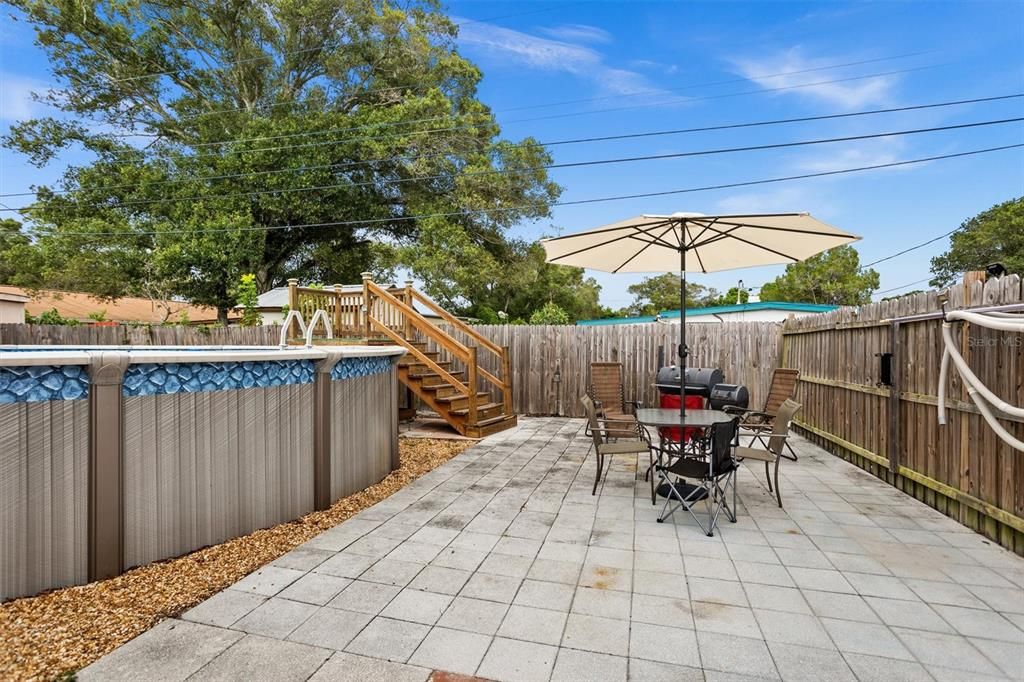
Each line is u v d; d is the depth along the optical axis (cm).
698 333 906
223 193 2119
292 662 217
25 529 255
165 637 234
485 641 234
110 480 280
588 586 288
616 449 464
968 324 371
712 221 427
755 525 387
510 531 374
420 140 2189
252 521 359
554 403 968
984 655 223
